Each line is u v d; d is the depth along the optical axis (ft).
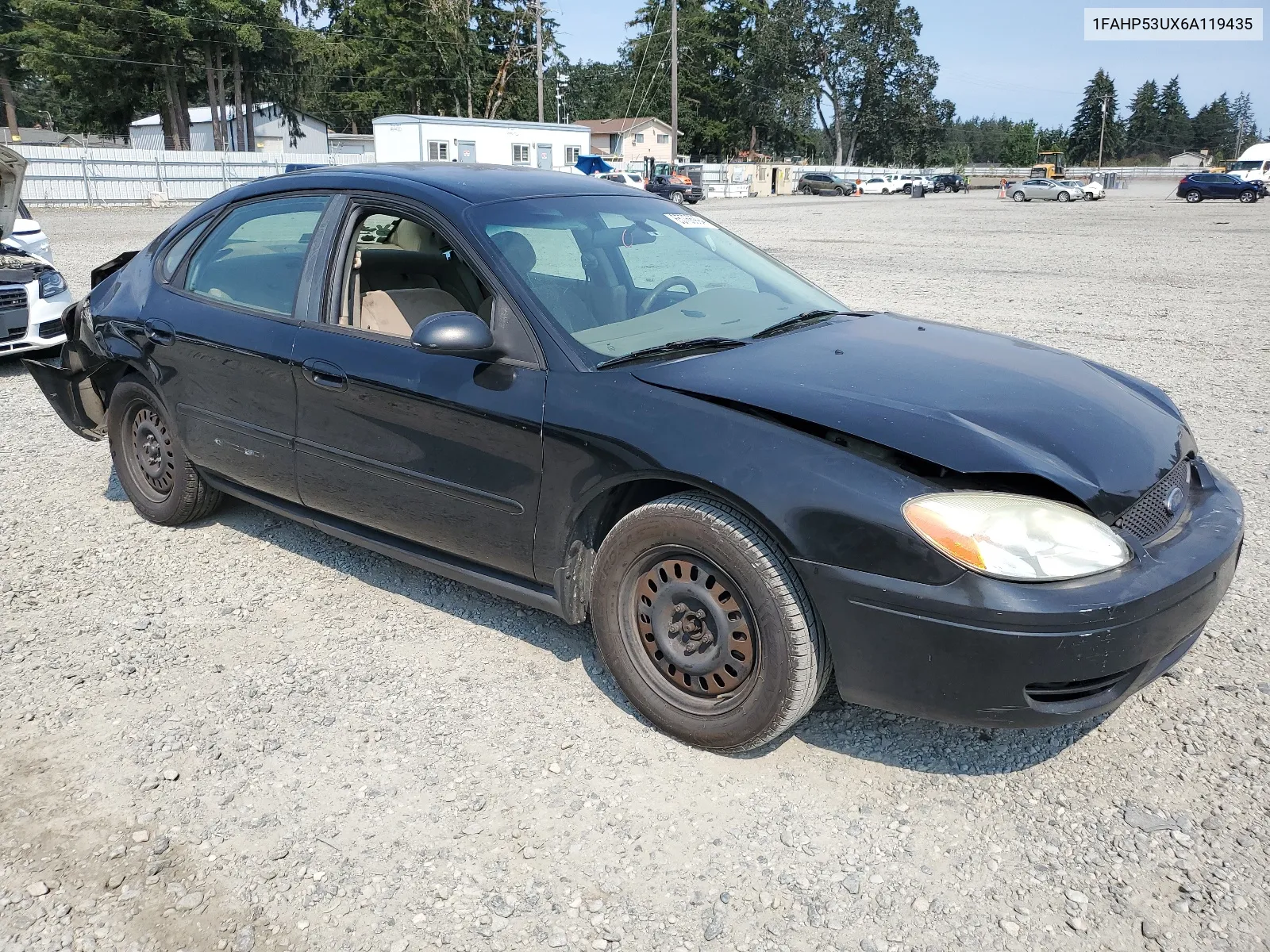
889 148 281.54
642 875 7.87
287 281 12.23
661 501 9.11
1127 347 29.45
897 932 7.29
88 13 161.17
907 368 9.81
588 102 308.81
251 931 7.31
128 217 96.53
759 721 8.80
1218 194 149.07
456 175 12.21
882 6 265.75
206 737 9.66
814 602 8.27
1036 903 7.55
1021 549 7.73
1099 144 435.12
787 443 8.45
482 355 10.11
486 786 8.93
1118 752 9.39
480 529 10.46
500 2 215.72
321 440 11.69
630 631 9.64
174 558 13.85
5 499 16.22
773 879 7.82
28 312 25.45
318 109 238.07
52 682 10.64
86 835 8.31
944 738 9.66
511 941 7.22
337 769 9.18
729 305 11.61
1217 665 10.91
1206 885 7.68
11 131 204.03
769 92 264.72
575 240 11.40
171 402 13.55
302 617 12.12
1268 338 31.04
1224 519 9.12
